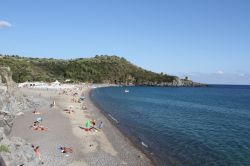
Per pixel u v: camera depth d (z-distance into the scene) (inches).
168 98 5167.3
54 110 2393.0
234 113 3095.5
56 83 5836.6
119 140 1491.1
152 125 2022.6
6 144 909.8
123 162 1141.1
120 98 4574.3
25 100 2469.2
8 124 1229.1
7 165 802.8
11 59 6683.1
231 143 1531.7
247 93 7652.6
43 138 1419.8
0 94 1939.0
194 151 1348.4
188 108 3491.6
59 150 1231.5
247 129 2014.0
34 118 1921.8
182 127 2001.7
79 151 1247.5
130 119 2265.0
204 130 1914.4
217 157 1258.0
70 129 1667.1
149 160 1184.2
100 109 2746.1
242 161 1205.1
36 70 6884.8
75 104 3004.4
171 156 1254.9
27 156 955.3
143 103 3900.1
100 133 1621.6
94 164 1095.0
